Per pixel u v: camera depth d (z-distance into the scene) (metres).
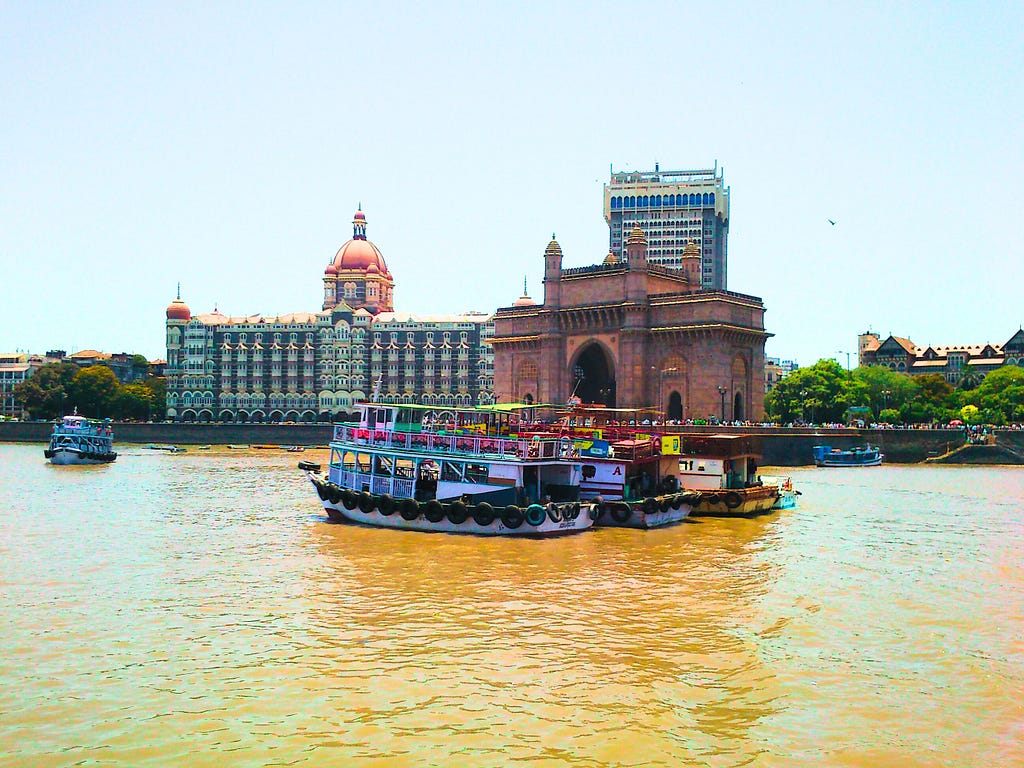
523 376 147.00
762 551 51.41
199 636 33.75
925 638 33.91
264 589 41.16
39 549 51.12
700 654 31.88
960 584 42.94
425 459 58.81
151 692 28.11
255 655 31.59
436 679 29.27
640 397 126.88
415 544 52.38
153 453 154.25
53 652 31.84
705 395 122.62
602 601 39.19
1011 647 32.97
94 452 126.00
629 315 127.56
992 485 95.75
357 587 41.59
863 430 135.12
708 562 47.94
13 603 38.53
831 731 25.55
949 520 65.50
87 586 41.75
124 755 23.83
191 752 24.00
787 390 176.62
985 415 182.62
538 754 23.97
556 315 137.00
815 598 39.91
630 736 25.05
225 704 27.17
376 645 32.75
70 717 26.22
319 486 62.09
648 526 59.38
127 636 33.75
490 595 40.16
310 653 31.83
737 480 69.75
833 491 86.62
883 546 53.56
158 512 67.62
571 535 56.00
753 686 28.78
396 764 23.36
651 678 29.47
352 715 26.41
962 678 29.64
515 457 56.47
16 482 94.50
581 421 71.94
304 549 50.94
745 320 128.00
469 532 55.84
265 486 89.75
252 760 23.56
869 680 29.42
